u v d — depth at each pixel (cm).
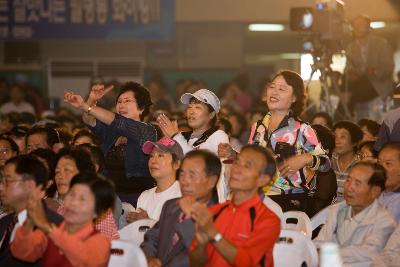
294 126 789
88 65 1998
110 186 630
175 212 677
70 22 1833
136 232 728
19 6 1820
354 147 1004
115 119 824
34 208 607
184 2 1912
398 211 798
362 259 720
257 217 620
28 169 693
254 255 605
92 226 630
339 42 1292
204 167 657
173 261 658
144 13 1847
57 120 1427
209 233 587
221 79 2041
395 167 800
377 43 1329
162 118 793
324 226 762
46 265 638
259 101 1683
